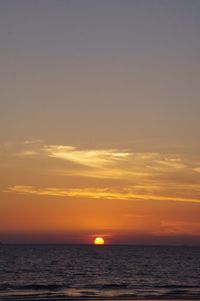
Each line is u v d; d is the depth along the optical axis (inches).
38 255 6200.8
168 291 1877.5
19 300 1545.3
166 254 7721.5
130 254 7445.9
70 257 5782.5
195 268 3754.9
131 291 1872.5
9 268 3459.6
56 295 1690.5
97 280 2522.1
